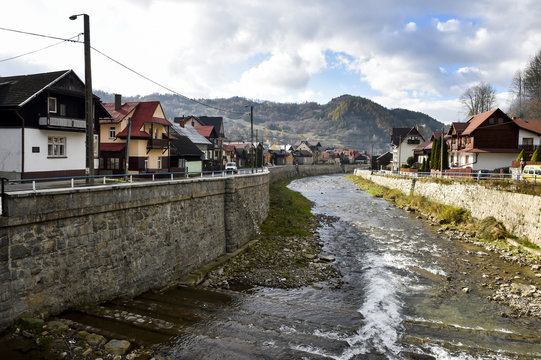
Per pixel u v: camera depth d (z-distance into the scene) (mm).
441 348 12719
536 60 77875
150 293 16094
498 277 20047
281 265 21688
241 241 25172
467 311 16000
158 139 37562
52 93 23922
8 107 21781
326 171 125688
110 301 14227
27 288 11117
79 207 12852
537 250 23266
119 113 35594
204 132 70062
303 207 42812
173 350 10984
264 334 12672
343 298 17266
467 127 53406
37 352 9781
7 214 10602
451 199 37219
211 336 12102
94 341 10531
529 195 25422
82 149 26797
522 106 81000
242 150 95062
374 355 11953
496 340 13461
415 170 60750
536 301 16875
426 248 25953
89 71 14648
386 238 28922
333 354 11742
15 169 22500
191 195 19766
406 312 15812
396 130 99000
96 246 13672
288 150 144375
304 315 14844
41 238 11578
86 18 14453
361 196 56531
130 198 15211
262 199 34219
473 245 26688
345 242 27719
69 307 12562
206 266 20734
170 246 18000
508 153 47188
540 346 13086
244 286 18422
